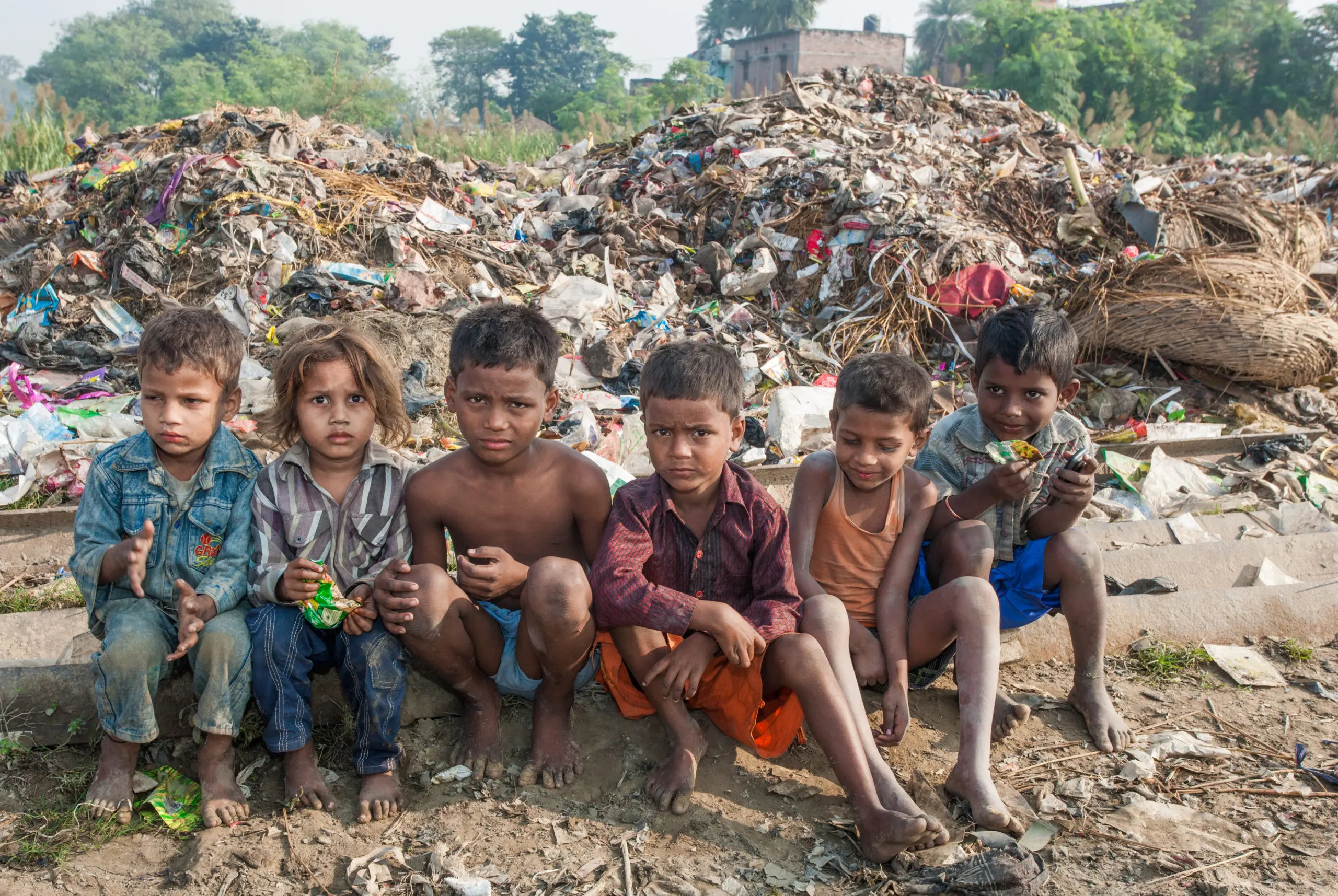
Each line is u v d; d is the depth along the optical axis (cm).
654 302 725
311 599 246
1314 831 252
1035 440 306
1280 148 2297
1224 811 261
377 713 251
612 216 816
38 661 284
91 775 259
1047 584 297
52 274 652
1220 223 826
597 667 288
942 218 771
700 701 279
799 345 694
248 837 240
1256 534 473
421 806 253
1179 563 419
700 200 852
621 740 279
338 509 268
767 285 752
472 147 1644
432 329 599
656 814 251
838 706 244
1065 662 337
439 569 253
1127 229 837
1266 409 638
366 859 231
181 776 262
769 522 269
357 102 3475
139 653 242
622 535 263
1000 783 270
